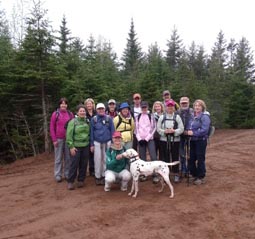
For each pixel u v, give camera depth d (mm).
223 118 32562
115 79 22562
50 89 16141
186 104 8875
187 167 8984
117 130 8766
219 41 62844
